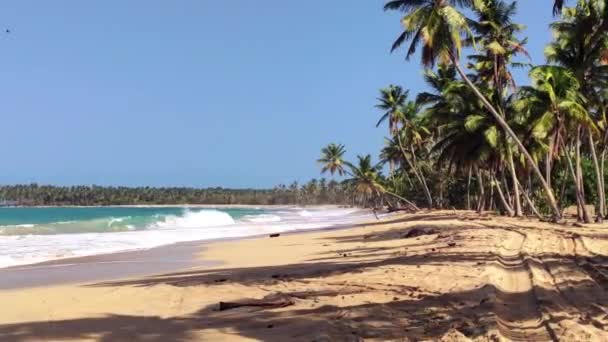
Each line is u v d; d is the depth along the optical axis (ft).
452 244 60.85
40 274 53.83
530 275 36.68
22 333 26.25
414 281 36.45
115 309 32.22
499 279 35.83
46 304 34.68
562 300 28.58
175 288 39.37
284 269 49.85
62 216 259.19
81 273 54.49
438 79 143.43
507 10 104.37
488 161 133.08
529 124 104.99
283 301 30.58
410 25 78.84
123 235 110.63
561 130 99.71
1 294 39.68
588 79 100.01
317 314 27.48
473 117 116.98
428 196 198.90
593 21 81.71
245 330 25.12
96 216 257.96
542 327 23.18
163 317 29.37
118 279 49.26
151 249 80.69
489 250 53.16
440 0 77.71
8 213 304.91
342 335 23.21
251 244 86.79
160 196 557.33
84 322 28.55
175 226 155.94
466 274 38.29
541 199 163.94
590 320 23.93
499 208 189.16
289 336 23.52
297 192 590.14
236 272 49.57
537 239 65.16
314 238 95.25
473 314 25.80
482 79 120.26
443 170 222.48
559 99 94.99
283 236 106.11
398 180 283.79
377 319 25.71
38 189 527.81
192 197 575.38
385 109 190.19
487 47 99.55
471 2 80.79
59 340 24.82
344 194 552.82
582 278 35.19
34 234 113.29
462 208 229.86
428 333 22.91
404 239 77.77
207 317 28.63
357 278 39.04
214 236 110.63
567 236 69.05
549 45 101.09
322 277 41.16
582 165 171.01
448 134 140.56
